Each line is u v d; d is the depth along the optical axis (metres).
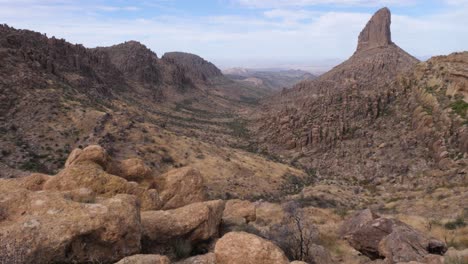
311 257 14.34
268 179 90.44
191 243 12.74
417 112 99.19
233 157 105.19
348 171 97.06
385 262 13.75
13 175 57.22
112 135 85.00
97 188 13.91
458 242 17.25
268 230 18.17
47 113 82.44
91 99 112.31
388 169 86.19
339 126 123.62
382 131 109.88
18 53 109.25
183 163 87.56
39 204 9.91
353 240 16.62
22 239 8.63
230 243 9.97
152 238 11.94
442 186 48.66
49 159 66.44
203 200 18.48
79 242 9.42
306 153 122.31
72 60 180.62
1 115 76.94
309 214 28.25
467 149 69.69
